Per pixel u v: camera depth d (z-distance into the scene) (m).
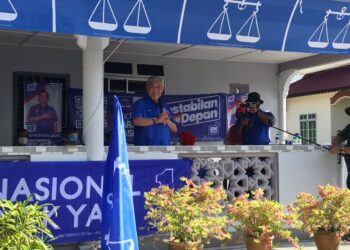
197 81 10.01
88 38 5.49
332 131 20.50
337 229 5.41
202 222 4.71
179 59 9.86
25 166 5.17
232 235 6.06
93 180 5.46
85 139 5.57
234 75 10.38
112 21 4.66
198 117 9.88
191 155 6.05
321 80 15.33
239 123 7.06
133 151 5.75
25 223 3.55
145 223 5.70
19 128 8.52
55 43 8.40
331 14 5.75
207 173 6.14
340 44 5.85
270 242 4.86
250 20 5.32
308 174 6.78
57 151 5.40
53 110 8.77
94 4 4.56
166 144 6.15
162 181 5.81
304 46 5.65
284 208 5.66
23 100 8.57
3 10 4.25
